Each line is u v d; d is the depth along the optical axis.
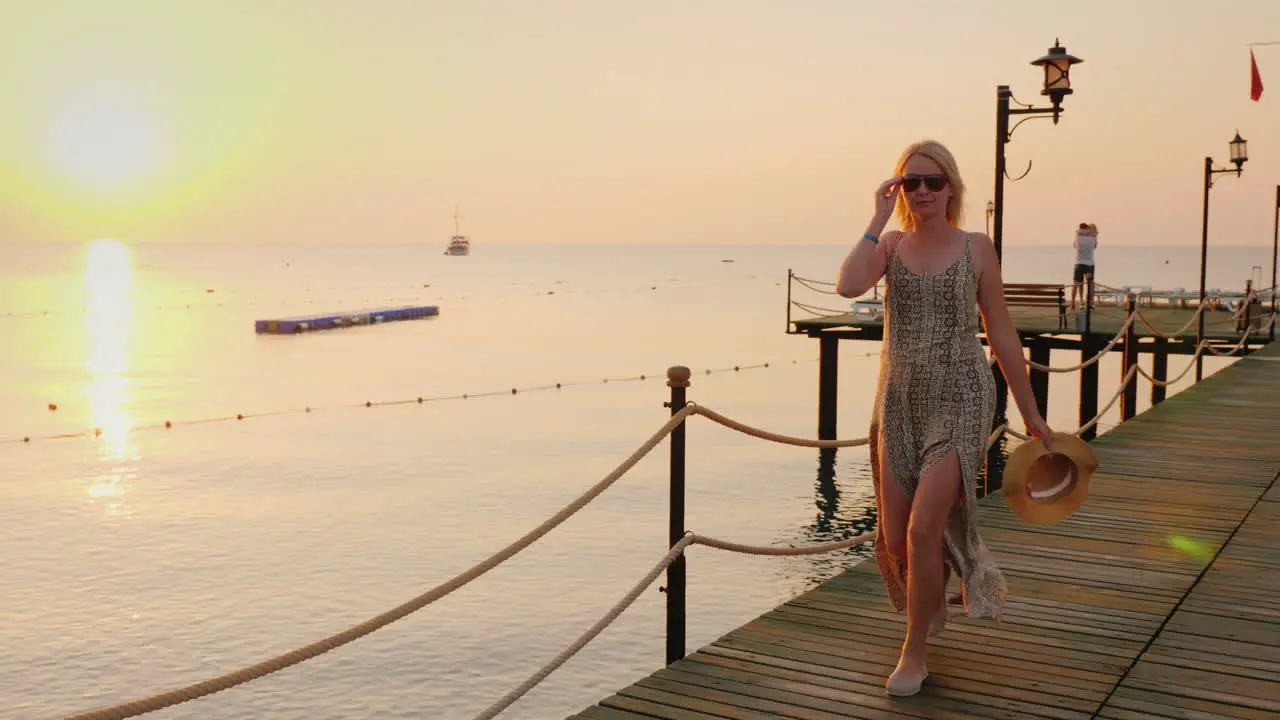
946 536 4.35
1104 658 4.88
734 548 5.39
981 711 4.30
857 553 18.53
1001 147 12.84
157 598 16.75
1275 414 12.46
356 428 33.31
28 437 31.95
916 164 4.27
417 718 12.65
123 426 34.09
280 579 17.64
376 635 15.06
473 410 37.22
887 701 4.40
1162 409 12.89
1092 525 7.31
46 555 19.11
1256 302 23.06
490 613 15.87
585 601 16.34
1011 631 5.22
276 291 140.88
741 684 4.59
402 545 19.62
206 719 12.60
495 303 113.44
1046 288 22.88
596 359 55.31
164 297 123.12
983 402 4.27
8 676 13.76
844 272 4.34
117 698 13.16
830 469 25.58
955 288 4.24
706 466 26.16
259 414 36.22
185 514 22.08
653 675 4.70
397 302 115.38
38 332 72.38
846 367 51.56
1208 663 4.82
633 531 20.16
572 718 4.25
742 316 91.19
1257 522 7.39
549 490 24.08
